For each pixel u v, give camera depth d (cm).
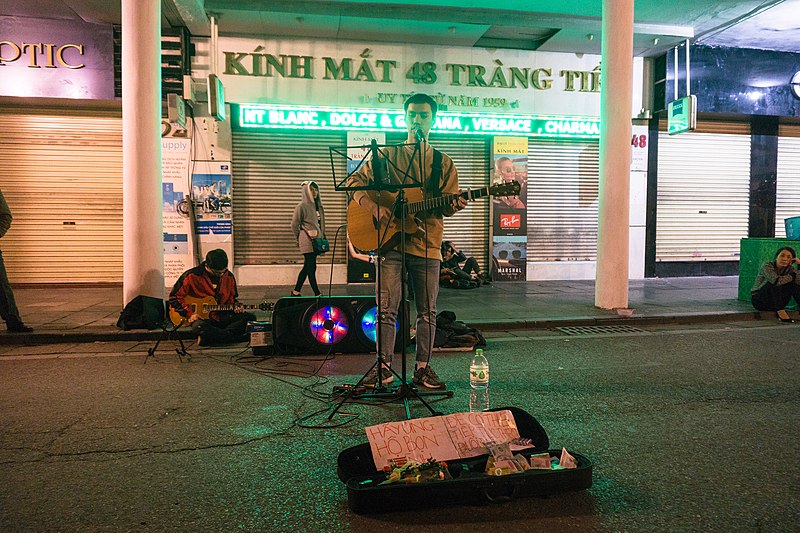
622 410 421
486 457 301
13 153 1095
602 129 859
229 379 509
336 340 597
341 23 1063
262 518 261
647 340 695
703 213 1340
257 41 1116
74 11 993
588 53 1247
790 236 1034
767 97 1290
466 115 1202
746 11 1068
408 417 394
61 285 1123
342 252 1191
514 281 1249
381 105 1170
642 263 1306
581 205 1295
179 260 1114
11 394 462
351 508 267
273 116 1129
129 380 506
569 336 721
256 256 1169
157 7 732
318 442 357
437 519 261
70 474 309
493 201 1239
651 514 265
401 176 434
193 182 1111
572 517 262
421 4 1046
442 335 636
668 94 1250
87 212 1121
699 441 360
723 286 1173
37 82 1041
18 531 248
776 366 561
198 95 1107
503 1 1037
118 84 1055
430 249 452
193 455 336
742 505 274
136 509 270
